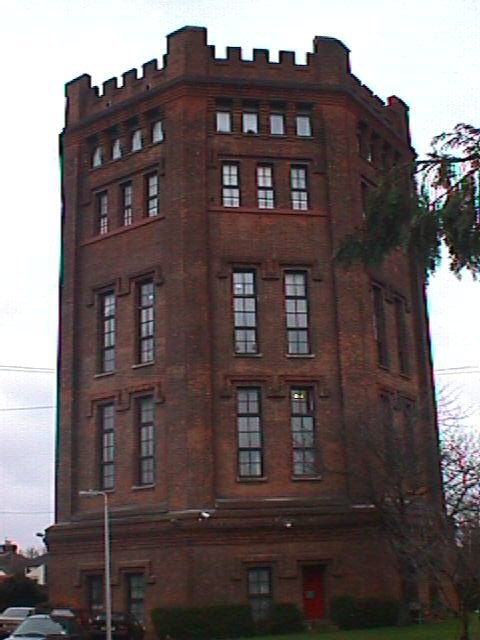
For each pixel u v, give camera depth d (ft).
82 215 151.64
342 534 127.24
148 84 147.43
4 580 186.60
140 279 140.67
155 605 123.95
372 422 131.54
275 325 135.23
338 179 142.82
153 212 143.33
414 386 152.87
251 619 121.49
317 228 140.67
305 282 138.82
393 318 149.69
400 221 64.13
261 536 124.98
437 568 94.43
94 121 152.25
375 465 128.88
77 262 149.59
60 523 140.36
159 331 135.74
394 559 127.24
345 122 146.20
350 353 135.74
